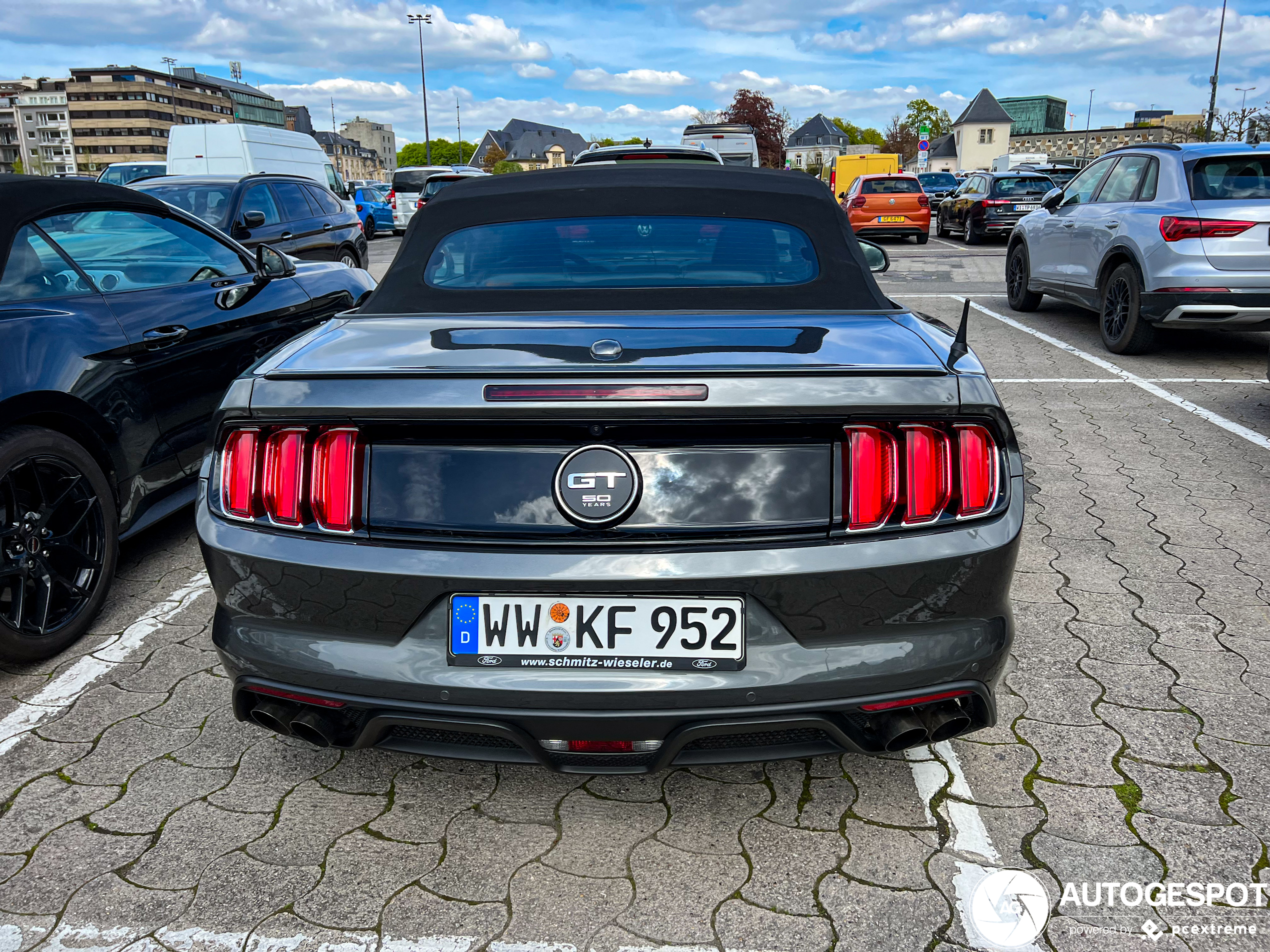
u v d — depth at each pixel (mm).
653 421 1754
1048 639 2971
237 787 2291
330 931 1832
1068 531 3881
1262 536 3799
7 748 2453
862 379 1798
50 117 178750
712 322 2242
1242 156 6758
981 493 1842
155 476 3451
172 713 2627
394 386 1815
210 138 16047
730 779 2316
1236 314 6594
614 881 1964
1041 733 2469
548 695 1789
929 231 22734
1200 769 2307
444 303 2512
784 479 1785
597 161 9242
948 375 1846
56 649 2906
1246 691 2656
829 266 2621
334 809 2205
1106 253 7496
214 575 1971
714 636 1787
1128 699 2623
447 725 1824
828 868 1991
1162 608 3178
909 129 117688
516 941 1805
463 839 2102
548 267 2615
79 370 3025
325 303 4777
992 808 2178
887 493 1793
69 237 3305
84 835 2111
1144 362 7254
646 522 1771
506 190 2891
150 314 3465
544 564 1766
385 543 1832
